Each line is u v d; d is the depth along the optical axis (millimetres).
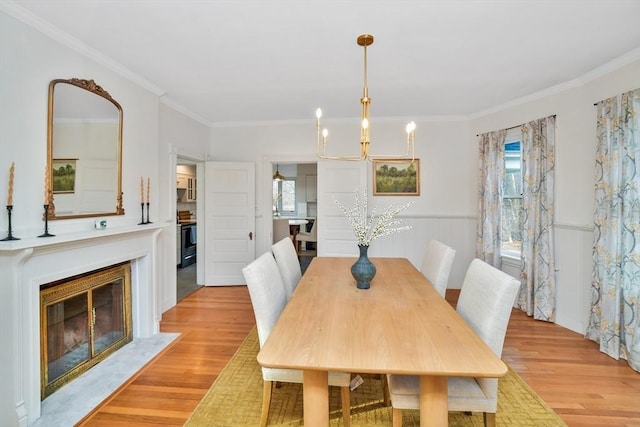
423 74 3012
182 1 1887
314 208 9141
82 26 2137
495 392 1437
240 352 2711
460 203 4547
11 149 1879
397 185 4617
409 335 1391
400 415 1471
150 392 2146
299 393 2129
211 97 3641
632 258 2498
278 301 1904
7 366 1754
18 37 1911
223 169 4707
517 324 3324
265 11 1993
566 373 2389
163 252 3689
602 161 2760
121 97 2807
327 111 4227
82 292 2365
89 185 2422
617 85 2723
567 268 3227
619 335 2592
